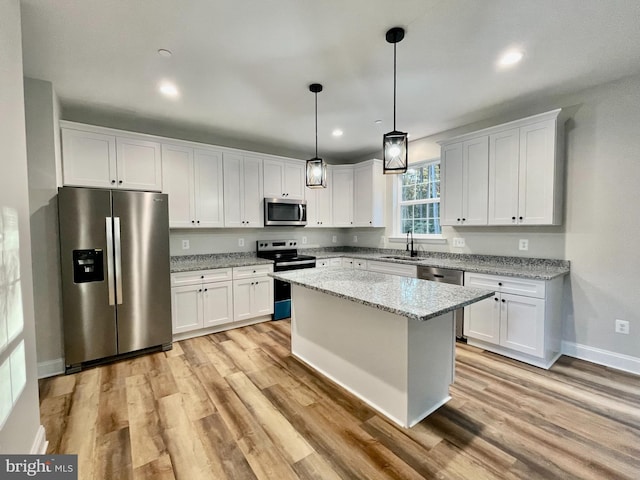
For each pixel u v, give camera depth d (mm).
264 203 4164
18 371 1425
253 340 3314
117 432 1809
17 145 1516
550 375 2473
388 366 1949
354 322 2207
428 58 2211
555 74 2447
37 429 1629
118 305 2762
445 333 2088
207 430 1831
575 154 2773
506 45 2057
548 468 1532
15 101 1510
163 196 2990
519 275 2650
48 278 2520
